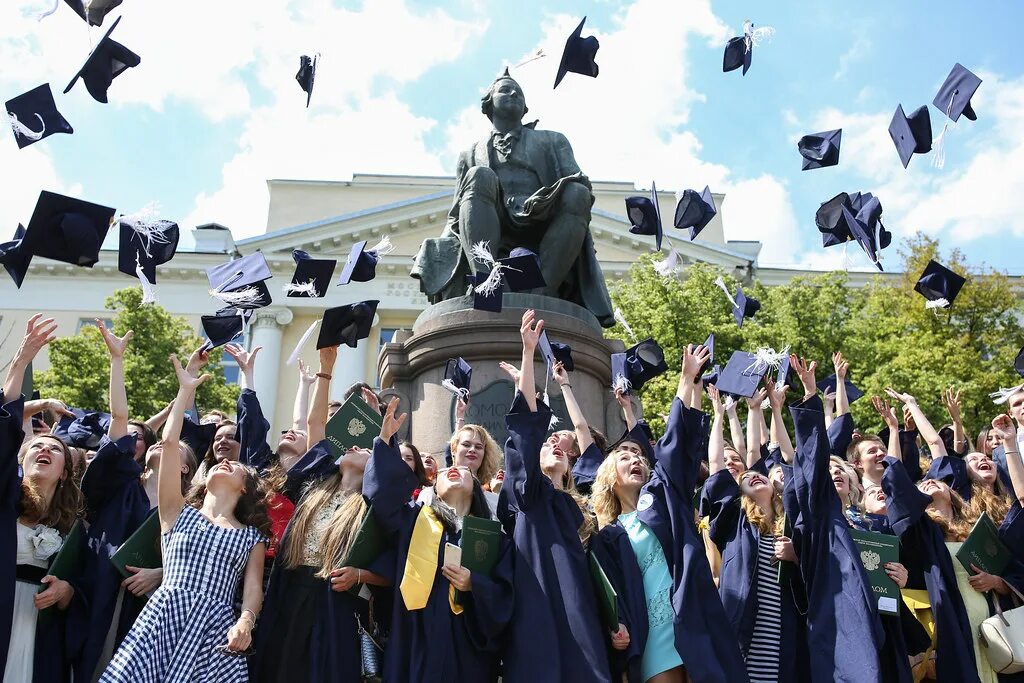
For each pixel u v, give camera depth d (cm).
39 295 3144
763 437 697
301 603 466
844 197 627
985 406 1689
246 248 3219
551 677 425
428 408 817
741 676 438
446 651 442
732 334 1883
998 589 539
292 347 3119
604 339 873
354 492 502
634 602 465
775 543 502
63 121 515
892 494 536
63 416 664
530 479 471
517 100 995
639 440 596
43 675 468
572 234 912
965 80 602
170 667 423
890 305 1977
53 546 486
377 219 3266
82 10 525
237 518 487
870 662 438
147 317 2252
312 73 664
